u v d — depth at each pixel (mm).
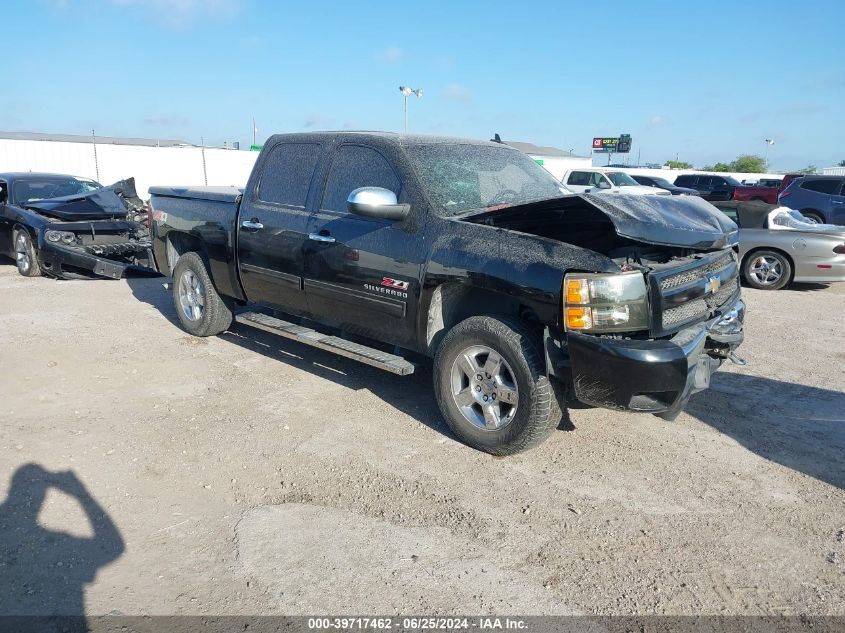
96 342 6766
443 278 4375
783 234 10656
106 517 3607
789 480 4125
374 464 4246
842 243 10312
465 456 4371
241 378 5777
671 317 4059
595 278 3799
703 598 3037
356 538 3459
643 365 3695
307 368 6070
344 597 3014
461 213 4656
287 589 3059
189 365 6098
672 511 3750
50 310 8125
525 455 4398
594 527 3584
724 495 3934
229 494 3877
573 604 2990
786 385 5816
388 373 5965
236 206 6086
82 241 10000
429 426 4836
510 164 5566
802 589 3111
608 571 3221
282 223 5512
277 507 3746
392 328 4828
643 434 4754
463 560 3291
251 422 4855
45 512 3625
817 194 19453
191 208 6633
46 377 5703
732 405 5324
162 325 7492
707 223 4359
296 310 5645
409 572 3193
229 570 3186
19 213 10266
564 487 3996
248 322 5941
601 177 21656
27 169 25281
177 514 3658
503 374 4246
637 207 4188
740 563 3293
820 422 5020
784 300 9906
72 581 3074
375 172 4992
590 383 3863
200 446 4461
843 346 7168
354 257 4914
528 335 4121
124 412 5004
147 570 3174
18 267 10609
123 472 4094
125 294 9188
